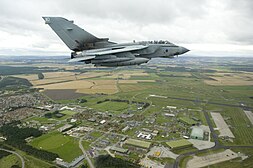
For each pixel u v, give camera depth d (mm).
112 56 51625
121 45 56969
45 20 52969
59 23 53281
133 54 56219
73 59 48188
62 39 54406
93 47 55906
